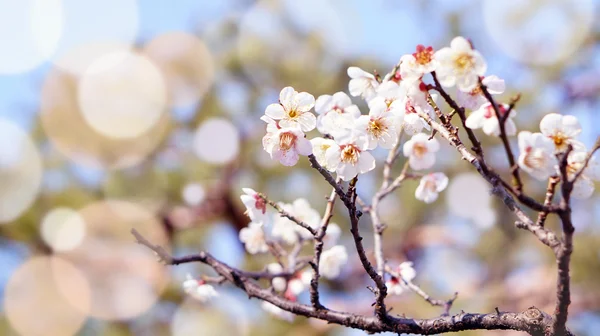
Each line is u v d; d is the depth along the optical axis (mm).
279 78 5418
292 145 1351
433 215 5281
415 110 1479
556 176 1138
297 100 1433
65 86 5191
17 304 4586
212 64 5555
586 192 1216
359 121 1418
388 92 1503
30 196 4754
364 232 5035
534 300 4324
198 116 5543
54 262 4727
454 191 5031
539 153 1142
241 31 5574
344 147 1372
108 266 4766
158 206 5105
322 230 1564
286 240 2344
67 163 5094
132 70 5312
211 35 5719
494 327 1346
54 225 4727
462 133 4512
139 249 4855
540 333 1255
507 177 4738
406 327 1467
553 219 4430
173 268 4805
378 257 1986
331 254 2262
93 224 4848
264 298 1807
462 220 5250
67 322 4617
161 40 5570
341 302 4891
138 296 4699
